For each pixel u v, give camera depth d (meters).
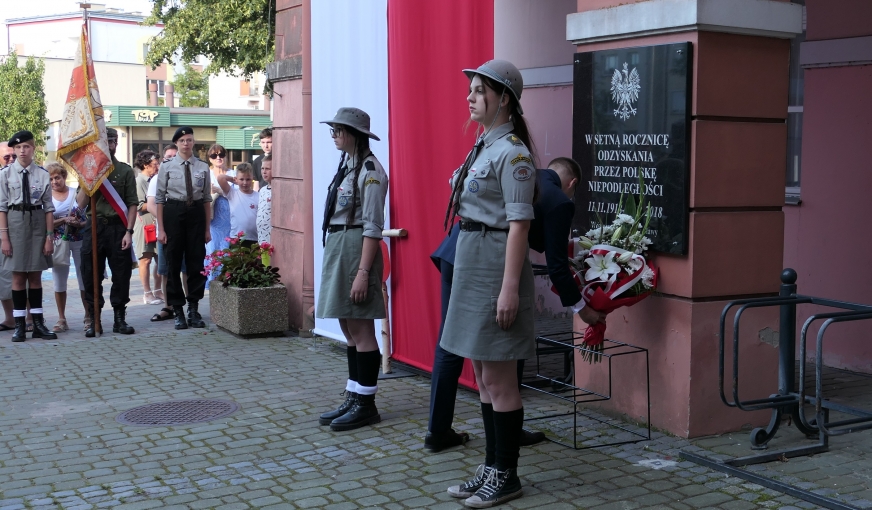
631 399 5.43
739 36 5.02
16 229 8.29
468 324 4.01
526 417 5.59
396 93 6.45
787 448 4.86
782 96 5.21
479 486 4.24
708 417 5.12
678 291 5.07
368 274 5.30
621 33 5.28
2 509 4.20
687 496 4.23
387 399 6.12
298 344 8.12
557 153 9.45
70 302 11.38
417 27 6.16
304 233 8.27
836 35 6.67
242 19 24.02
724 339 4.72
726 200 5.06
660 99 5.06
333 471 4.68
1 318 10.26
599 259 4.95
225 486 4.48
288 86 8.64
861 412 4.84
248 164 9.82
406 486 4.44
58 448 5.15
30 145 8.38
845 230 6.71
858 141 6.60
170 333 8.73
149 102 57.31
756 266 5.18
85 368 7.23
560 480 4.46
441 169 6.05
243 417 5.73
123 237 8.69
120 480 4.59
